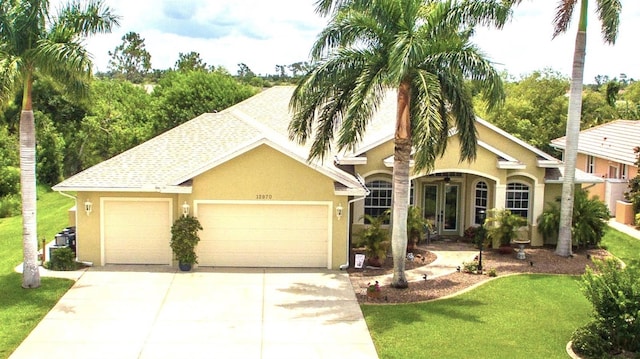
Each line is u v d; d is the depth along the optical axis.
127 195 22.22
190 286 20.17
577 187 27.16
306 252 22.64
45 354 14.80
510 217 24.92
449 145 25.23
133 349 15.20
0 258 23.70
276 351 15.19
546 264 23.45
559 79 49.34
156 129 47.06
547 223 25.81
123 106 52.25
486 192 27.30
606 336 14.95
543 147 46.75
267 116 32.56
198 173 21.66
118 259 22.62
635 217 29.98
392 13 18.62
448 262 23.77
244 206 22.28
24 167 19.14
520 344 15.48
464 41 18.84
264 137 21.69
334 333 16.33
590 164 40.03
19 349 15.07
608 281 14.89
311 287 20.27
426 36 18.75
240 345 15.53
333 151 26.97
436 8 18.45
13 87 17.34
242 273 21.77
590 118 56.28
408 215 24.86
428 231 27.03
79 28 18.25
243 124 27.58
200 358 14.73
